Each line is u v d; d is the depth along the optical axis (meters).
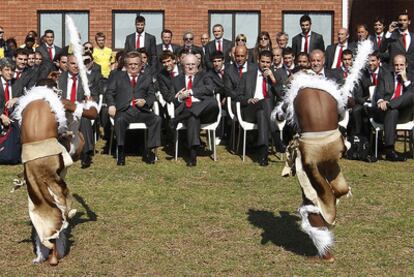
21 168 11.35
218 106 11.84
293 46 14.66
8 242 7.65
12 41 15.36
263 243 7.62
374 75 12.38
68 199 6.92
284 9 18.09
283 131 12.31
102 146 13.07
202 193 9.73
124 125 11.62
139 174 10.88
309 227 6.84
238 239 7.78
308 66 11.84
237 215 8.67
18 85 12.02
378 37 14.62
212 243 7.64
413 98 11.95
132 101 11.76
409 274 6.79
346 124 12.14
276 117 7.22
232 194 9.68
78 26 18.27
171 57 12.38
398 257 7.25
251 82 12.06
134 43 15.05
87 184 10.20
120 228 8.12
